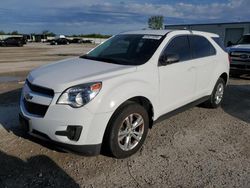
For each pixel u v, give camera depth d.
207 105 6.35
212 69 5.88
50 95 3.55
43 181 3.31
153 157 3.98
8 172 3.46
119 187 3.25
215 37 6.29
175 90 4.76
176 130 5.03
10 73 11.93
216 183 3.39
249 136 4.88
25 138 4.37
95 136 3.52
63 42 60.75
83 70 3.99
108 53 4.88
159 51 4.50
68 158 3.85
